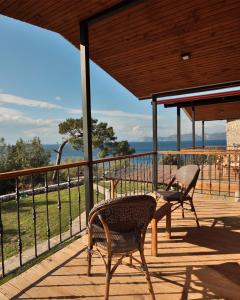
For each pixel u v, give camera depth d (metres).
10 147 13.17
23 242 4.25
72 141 19.17
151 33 4.00
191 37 4.05
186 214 3.97
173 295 1.98
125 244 1.85
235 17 3.53
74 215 5.71
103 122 20.94
